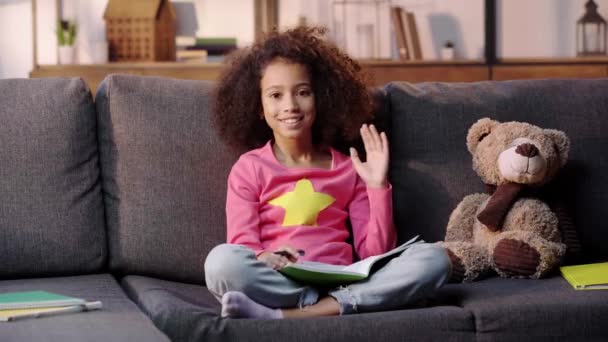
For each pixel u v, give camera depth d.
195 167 2.49
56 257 2.42
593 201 2.63
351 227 2.50
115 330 1.77
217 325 1.94
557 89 2.71
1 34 5.80
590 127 2.67
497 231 2.51
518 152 2.47
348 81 2.58
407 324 1.97
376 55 5.80
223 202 2.50
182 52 5.50
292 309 2.07
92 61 5.58
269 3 5.65
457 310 2.03
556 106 2.68
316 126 2.57
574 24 5.84
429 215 2.59
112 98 2.52
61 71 5.18
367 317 1.98
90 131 2.51
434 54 5.85
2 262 2.39
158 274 2.47
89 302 1.98
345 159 2.53
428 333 1.98
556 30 5.84
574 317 2.05
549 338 2.04
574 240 2.53
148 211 2.46
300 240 2.37
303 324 1.95
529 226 2.48
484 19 5.41
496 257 2.41
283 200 2.42
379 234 2.38
